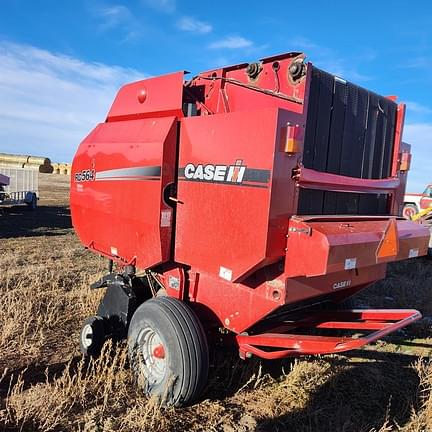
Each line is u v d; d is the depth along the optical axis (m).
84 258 8.73
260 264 2.98
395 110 4.09
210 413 3.35
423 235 3.75
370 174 3.89
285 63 3.23
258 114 2.96
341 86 3.47
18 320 4.81
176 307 3.42
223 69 3.84
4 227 13.22
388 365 4.42
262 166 2.92
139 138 3.96
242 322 3.28
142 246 3.90
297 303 3.98
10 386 3.53
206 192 3.36
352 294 4.25
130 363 3.72
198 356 3.29
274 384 3.85
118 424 3.11
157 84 4.00
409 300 6.61
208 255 3.36
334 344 3.02
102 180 4.42
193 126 3.50
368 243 3.11
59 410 3.17
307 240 2.90
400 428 3.29
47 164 43.78
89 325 4.09
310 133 3.24
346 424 3.18
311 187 3.18
